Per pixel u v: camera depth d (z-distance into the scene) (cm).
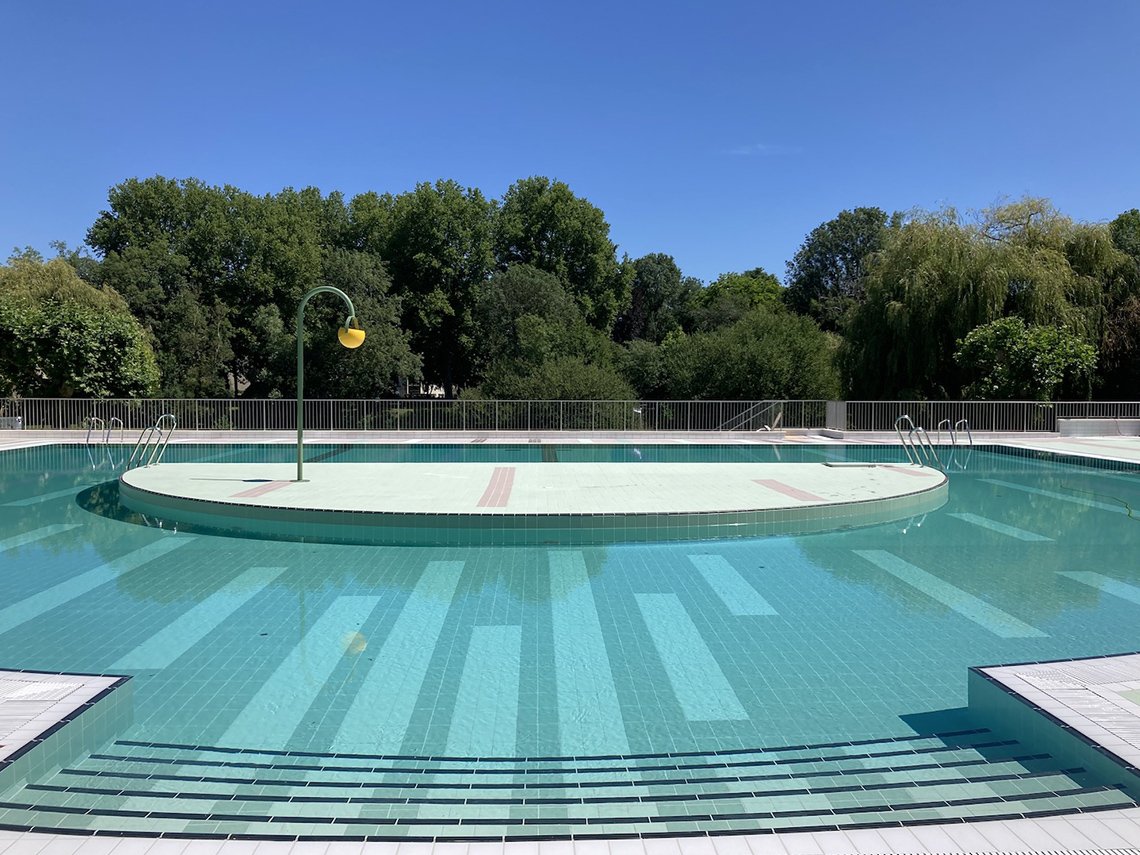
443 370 3981
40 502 1185
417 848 242
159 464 1464
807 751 369
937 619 600
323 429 2244
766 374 2723
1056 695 358
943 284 2380
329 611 618
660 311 5375
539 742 386
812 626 584
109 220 3431
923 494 1124
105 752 357
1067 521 1035
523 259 4009
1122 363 2419
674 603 644
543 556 818
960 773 328
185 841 245
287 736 391
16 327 2158
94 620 592
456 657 515
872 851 240
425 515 914
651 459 1838
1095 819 258
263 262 3425
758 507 966
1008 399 2188
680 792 325
